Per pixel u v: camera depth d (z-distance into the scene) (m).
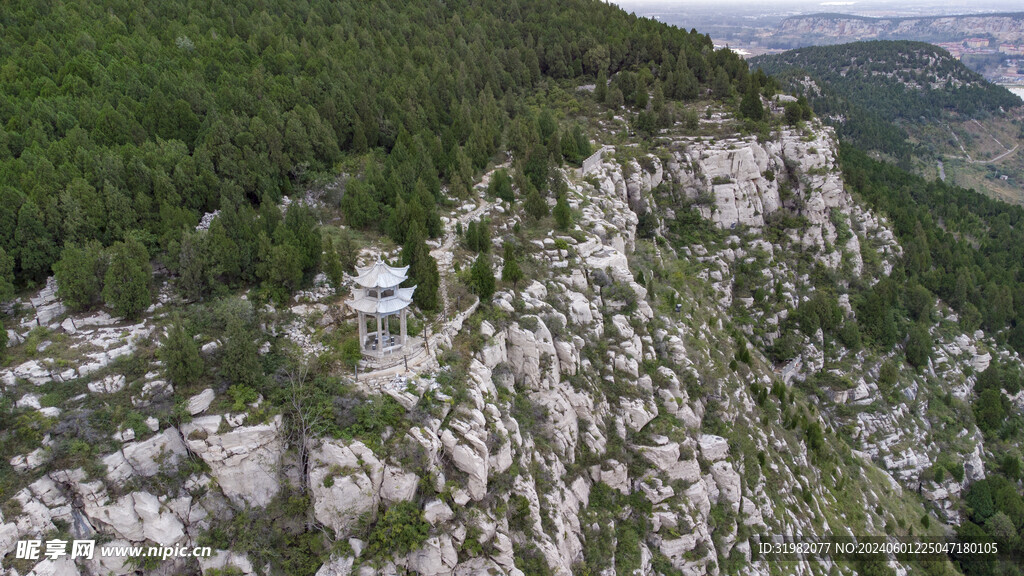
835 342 90.75
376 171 67.75
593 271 63.97
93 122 60.62
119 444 37.59
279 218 56.25
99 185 52.38
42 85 66.25
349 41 95.50
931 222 125.44
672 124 100.75
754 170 96.38
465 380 45.22
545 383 52.44
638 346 60.19
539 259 62.84
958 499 81.12
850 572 62.06
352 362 44.12
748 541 57.25
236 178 60.25
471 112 89.62
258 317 47.22
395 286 44.44
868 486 74.31
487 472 42.09
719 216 94.94
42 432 37.19
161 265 51.06
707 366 65.88
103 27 81.38
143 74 71.12
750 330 88.25
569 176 82.56
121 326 45.00
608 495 52.84
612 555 49.47
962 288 107.31
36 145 55.25
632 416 55.66
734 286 91.94
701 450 57.41
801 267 96.06
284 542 38.97
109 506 36.44
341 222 63.53
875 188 120.62
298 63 84.06
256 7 99.75
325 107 74.19
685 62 112.69
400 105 82.50
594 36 121.75
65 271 44.53
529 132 84.44
